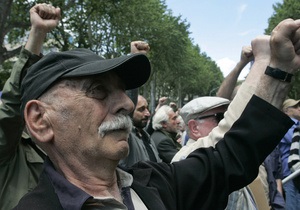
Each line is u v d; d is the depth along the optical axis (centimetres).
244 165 180
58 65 158
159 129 571
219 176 181
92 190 158
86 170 158
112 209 154
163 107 604
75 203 146
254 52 213
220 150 185
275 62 179
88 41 2436
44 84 158
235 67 365
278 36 170
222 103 314
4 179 250
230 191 186
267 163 429
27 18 1861
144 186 173
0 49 1617
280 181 491
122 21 2720
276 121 178
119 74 166
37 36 252
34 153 268
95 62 157
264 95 181
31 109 162
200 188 181
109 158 154
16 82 238
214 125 313
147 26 2989
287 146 497
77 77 156
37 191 156
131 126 161
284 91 181
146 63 168
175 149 546
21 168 257
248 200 260
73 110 154
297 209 466
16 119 240
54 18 259
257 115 180
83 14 2178
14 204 247
